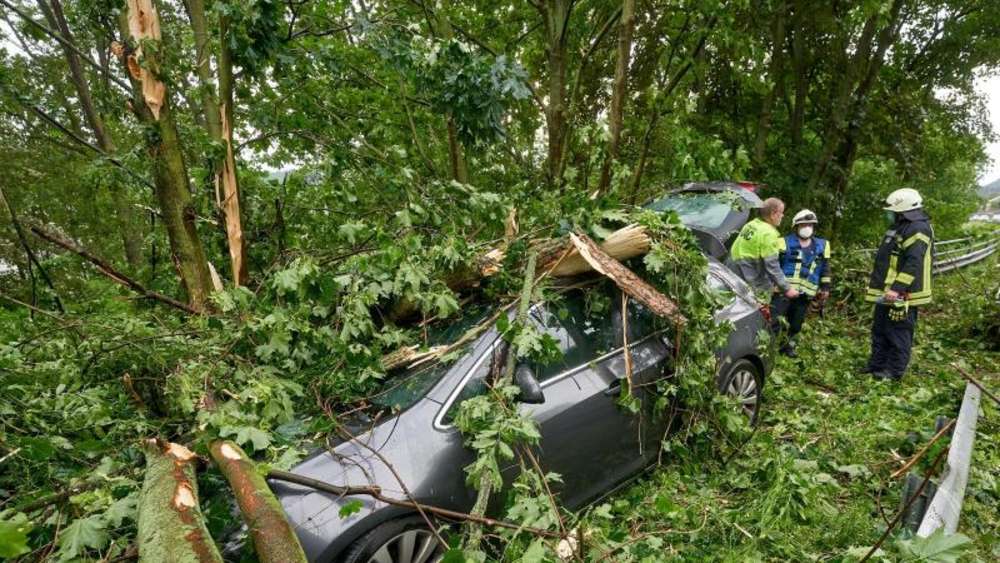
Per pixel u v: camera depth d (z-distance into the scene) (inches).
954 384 214.4
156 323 163.6
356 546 95.8
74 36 282.0
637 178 287.0
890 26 467.8
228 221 180.5
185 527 71.2
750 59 343.3
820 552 114.7
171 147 164.9
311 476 99.8
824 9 415.5
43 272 170.7
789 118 542.0
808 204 475.5
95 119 346.9
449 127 312.2
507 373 115.5
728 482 141.9
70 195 450.3
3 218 239.5
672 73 308.5
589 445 127.6
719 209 270.2
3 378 120.8
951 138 643.5
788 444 161.5
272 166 308.5
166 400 129.7
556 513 92.6
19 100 178.4
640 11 322.7
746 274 250.2
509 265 147.9
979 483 134.4
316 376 130.2
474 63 203.8
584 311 140.9
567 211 156.9
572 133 312.3
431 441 108.0
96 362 132.7
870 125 501.7
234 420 100.3
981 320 283.9
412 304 140.6
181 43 251.4
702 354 143.7
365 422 114.4
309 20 199.9
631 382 136.0
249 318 137.3
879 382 215.3
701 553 113.9
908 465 123.1
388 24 213.0
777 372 230.4
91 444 102.7
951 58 569.9
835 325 315.9
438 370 121.5
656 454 145.8
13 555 50.0
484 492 99.0
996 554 114.3
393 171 214.2
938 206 925.8
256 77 186.7
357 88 307.1
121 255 505.0
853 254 413.1
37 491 94.7
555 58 312.3
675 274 140.4
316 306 140.4
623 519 128.4
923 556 69.7
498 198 188.5
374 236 181.3
